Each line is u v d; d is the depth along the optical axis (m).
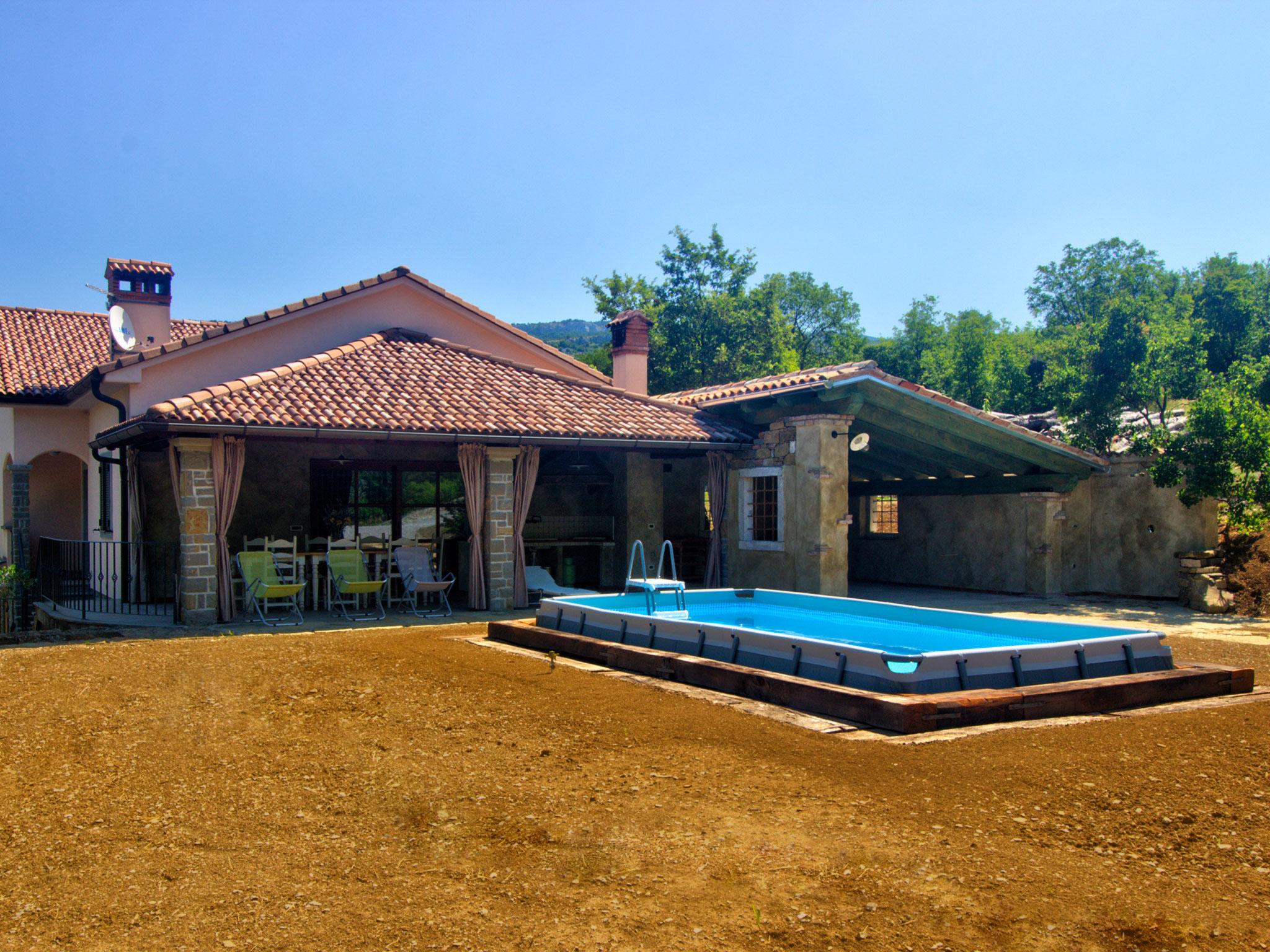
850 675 6.91
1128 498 15.85
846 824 4.49
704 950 3.37
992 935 3.43
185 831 4.63
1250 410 13.88
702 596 11.84
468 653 9.48
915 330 36.84
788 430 14.85
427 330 17.38
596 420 14.84
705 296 43.22
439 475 16.23
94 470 18.88
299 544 15.07
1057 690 6.64
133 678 8.16
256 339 15.59
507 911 3.71
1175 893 3.76
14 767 5.66
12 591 16.72
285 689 7.73
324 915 3.70
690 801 4.85
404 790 5.16
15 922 3.67
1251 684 7.58
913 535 18.77
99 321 23.09
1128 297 16.02
